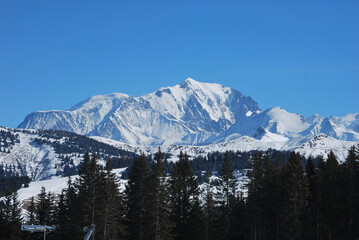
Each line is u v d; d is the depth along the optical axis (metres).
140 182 128.12
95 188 119.62
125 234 125.06
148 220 123.50
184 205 137.75
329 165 129.75
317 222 126.44
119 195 127.50
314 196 130.12
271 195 133.62
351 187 117.38
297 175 124.69
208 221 138.75
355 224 116.12
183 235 136.25
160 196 124.69
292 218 122.81
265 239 137.12
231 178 139.62
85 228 86.69
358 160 123.50
